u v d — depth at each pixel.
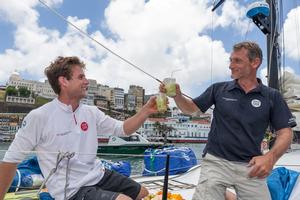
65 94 1.97
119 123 2.22
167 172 1.86
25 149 1.81
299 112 4.46
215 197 2.04
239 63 2.12
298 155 4.01
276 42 4.72
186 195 2.99
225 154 2.10
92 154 2.02
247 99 2.10
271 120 2.10
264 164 1.78
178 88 2.22
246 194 2.04
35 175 3.12
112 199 1.73
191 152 4.65
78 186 1.86
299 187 2.46
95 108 2.20
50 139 1.86
